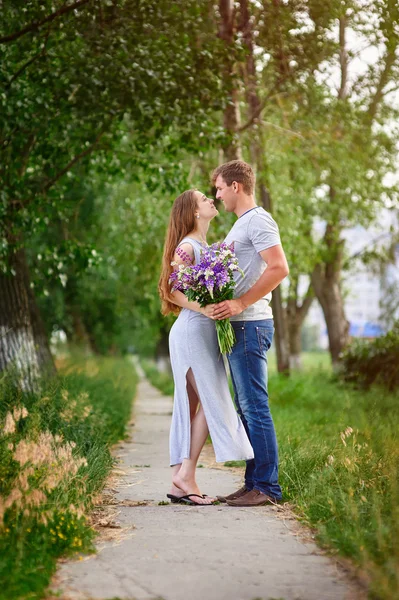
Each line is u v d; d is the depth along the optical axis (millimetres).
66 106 9461
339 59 14062
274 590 3369
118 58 8734
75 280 23047
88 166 11023
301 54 10734
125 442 10258
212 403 5359
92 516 4887
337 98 16344
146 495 5844
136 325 33250
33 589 3314
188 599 3244
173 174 11281
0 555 3666
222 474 7086
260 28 10375
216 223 13297
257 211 5395
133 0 8375
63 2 8383
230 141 10578
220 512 5043
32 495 4145
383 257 22547
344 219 21844
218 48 9367
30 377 10008
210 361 5410
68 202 10844
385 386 15062
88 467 5863
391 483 4750
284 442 7301
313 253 20562
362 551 3672
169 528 4547
